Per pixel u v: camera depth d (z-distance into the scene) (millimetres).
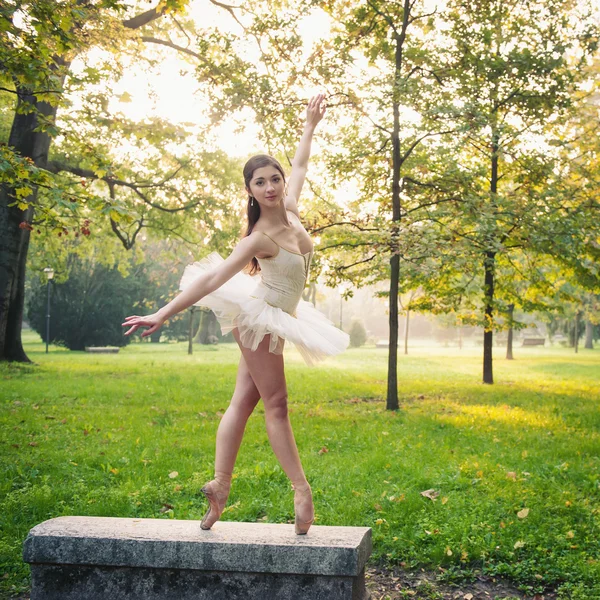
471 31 13164
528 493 6109
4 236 19328
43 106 19094
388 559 4793
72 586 3455
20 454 7547
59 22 8617
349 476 6730
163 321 2957
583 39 14109
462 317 18047
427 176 13828
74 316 38688
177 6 8516
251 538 3396
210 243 23672
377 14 13008
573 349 51656
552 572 4512
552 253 14664
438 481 6504
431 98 12180
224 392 14594
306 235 3590
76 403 12367
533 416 11469
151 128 17594
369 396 14812
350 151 13102
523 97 14336
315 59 12633
